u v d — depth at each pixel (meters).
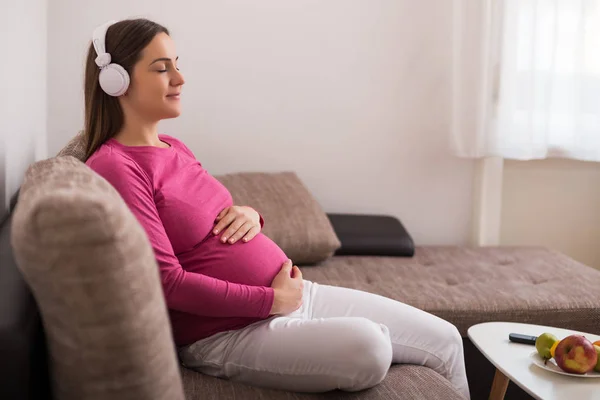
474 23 3.31
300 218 3.02
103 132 1.91
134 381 1.25
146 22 1.91
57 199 1.17
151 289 1.25
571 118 3.46
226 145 3.44
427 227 3.64
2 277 1.50
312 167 3.52
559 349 1.94
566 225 3.77
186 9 3.31
